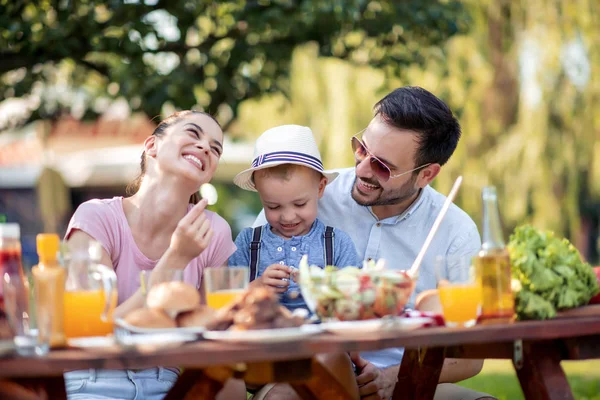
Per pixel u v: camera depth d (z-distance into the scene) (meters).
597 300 2.24
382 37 5.94
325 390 2.01
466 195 9.20
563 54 8.99
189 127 2.71
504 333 1.95
